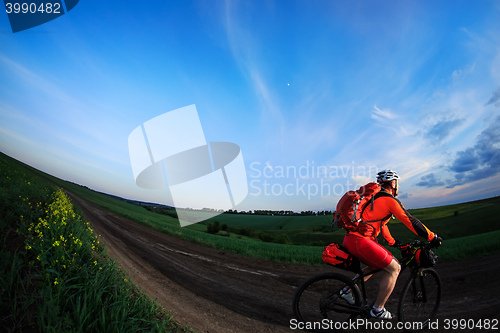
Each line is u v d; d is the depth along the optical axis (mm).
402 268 3314
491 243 9023
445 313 3779
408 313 3420
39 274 2559
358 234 3047
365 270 3273
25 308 2100
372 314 3121
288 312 4094
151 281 4934
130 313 2582
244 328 3414
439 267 6793
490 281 5207
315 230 40406
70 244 3611
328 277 3264
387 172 3180
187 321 3193
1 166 11812
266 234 35000
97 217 16859
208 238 13555
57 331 1913
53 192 10234
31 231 3488
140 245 9219
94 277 2934
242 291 5082
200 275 6043
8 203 4457
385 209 2979
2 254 2672
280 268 7281
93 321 2254
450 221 50500
